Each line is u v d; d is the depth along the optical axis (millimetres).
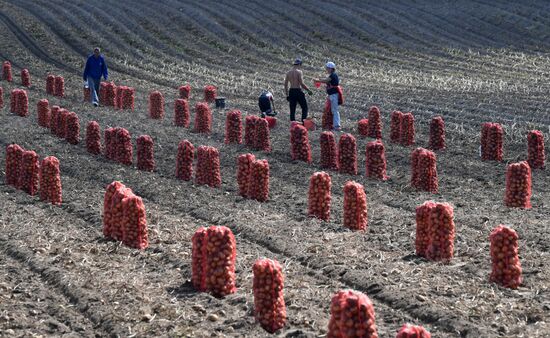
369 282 16438
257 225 21203
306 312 14992
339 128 38938
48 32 73938
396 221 22031
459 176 29297
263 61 67188
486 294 15805
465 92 50906
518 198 24312
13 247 18750
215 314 14742
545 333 13977
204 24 78312
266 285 14266
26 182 25281
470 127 39125
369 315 12578
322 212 22219
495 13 81000
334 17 80750
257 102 48875
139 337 13773
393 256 18531
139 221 19125
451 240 18234
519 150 33812
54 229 20672
